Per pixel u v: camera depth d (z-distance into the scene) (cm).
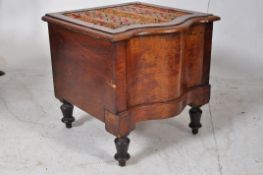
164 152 185
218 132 202
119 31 154
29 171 172
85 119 216
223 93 245
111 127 166
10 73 273
